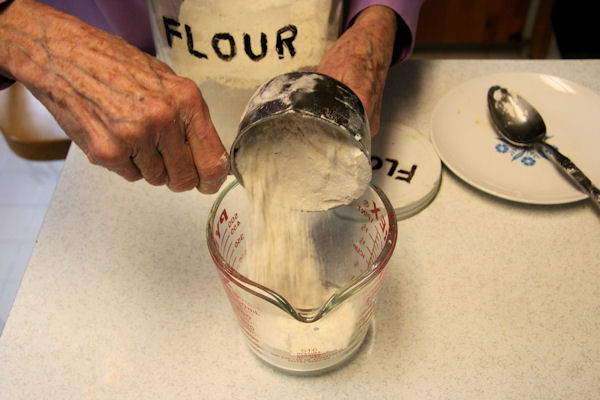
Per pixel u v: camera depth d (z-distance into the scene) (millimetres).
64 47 396
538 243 560
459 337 484
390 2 569
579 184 577
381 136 662
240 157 378
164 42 519
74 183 640
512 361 465
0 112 932
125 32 679
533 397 440
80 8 694
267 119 332
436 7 1486
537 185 595
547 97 691
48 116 929
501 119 648
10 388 458
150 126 375
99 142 391
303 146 374
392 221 389
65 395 454
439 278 532
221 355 482
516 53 1593
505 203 601
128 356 481
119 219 600
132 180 446
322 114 330
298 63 515
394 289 524
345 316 420
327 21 513
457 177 631
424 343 482
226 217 432
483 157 630
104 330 500
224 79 523
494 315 499
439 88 745
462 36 1588
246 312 411
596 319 491
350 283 365
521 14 1500
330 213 435
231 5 453
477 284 525
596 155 622
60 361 477
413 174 616
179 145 405
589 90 682
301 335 412
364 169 367
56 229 589
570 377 451
